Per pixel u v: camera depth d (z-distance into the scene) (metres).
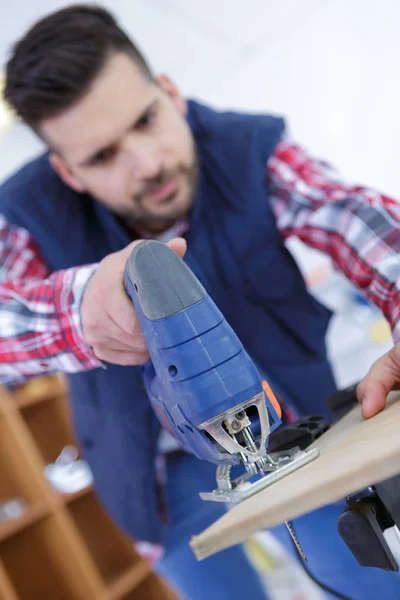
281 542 1.04
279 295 1.01
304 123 2.69
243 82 2.75
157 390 0.61
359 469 0.37
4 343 0.79
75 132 0.82
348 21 2.44
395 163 2.59
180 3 2.17
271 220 0.98
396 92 2.48
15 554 2.05
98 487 1.18
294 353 1.02
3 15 1.93
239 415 0.50
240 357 0.50
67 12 0.85
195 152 0.94
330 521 0.81
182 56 2.53
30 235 1.02
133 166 0.85
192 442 0.53
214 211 0.99
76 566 2.04
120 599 2.17
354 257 0.77
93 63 0.78
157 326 0.50
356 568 0.80
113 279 0.59
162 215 0.92
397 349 0.57
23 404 2.29
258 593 1.20
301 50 2.56
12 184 1.04
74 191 1.03
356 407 0.68
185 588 1.18
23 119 0.88
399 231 0.72
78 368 0.77
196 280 0.51
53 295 0.71
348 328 2.13
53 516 2.07
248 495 0.51
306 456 0.52
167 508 1.10
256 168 0.98
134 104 0.81
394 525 0.47
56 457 2.46
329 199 0.87
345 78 2.55
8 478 2.15
